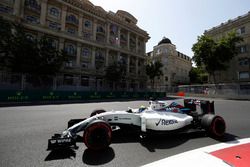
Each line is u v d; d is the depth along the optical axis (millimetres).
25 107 10930
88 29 35406
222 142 3855
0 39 18062
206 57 30672
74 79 30641
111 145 3641
